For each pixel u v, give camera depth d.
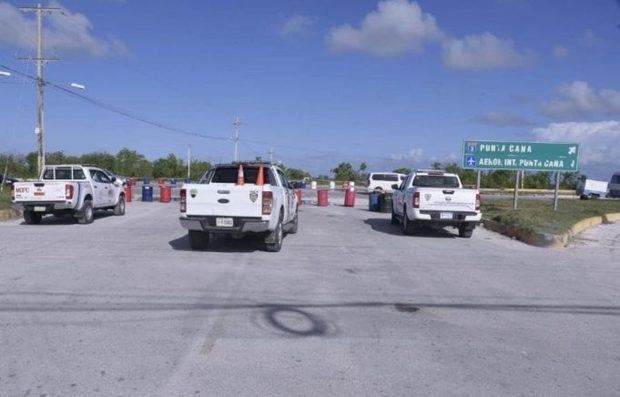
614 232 17.86
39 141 37.69
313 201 33.53
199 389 4.50
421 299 7.75
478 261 11.34
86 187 17.62
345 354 5.38
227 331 6.02
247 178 12.71
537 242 14.34
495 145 24.08
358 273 9.59
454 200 15.12
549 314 7.15
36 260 10.27
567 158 23.67
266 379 4.73
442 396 4.46
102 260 10.34
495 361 5.30
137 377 4.71
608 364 5.32
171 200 31.52
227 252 11.62
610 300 8.05
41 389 4.45
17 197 16.77
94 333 5.88
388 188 48.81
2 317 6.42
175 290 7.90
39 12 36.78
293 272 9.52
